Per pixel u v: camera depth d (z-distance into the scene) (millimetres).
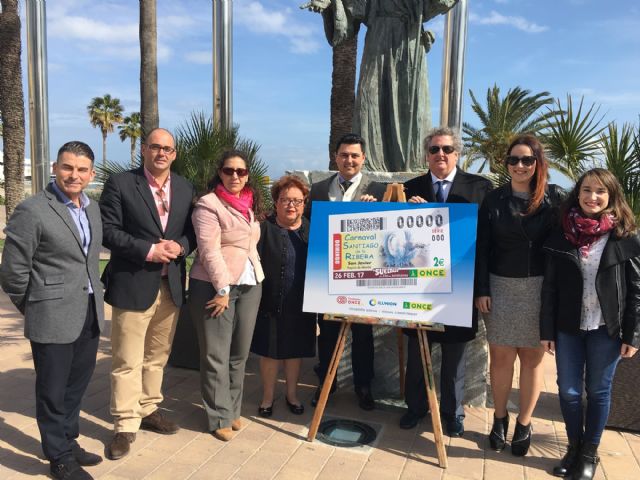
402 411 3779
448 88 5648
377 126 4570
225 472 2840
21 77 12148
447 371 3338
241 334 3295
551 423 3615
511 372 3133
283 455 3057
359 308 3135
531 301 2959
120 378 3057
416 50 4539
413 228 3066
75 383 2826
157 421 3289
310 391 4188
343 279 3189
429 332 3303
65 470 2682
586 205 2715
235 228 3148
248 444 3186
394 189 3246
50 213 2580
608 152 4012
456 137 3344
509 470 2965
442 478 2854
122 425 3057
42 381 2652
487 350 3840
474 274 2951
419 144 4605
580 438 2947
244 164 3139
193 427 3404
